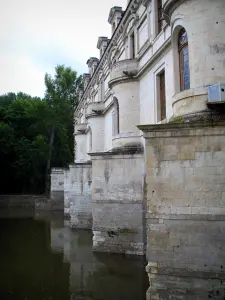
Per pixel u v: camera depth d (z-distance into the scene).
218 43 12.43
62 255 23.31
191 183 12.04
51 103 60.16
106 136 33.66
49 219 43.47
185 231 11.94
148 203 12.38
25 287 16.97
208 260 11.60
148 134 12.52
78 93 60.59
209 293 11.47
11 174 63.69
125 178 22.09
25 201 59.56
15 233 32.81
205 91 12.35
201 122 11.90
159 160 12.40
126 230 21.73
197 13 12.80
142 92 22.34
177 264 11.88
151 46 20.61
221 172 11.79
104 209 22.53
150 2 20.88
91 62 51.59
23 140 65.44
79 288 16.62
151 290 12.05
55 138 64.12
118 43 29.83
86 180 35.28
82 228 34.72
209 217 11.74
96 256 21.98
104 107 35.00
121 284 16.81
